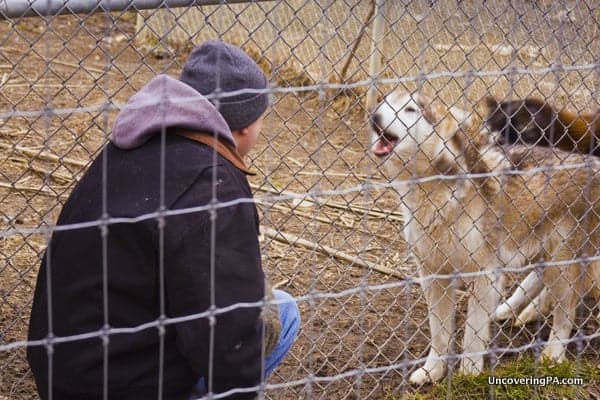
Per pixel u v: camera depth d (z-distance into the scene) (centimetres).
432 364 404
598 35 445
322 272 449
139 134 248
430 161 399
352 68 696
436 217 406
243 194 250
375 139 414
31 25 907
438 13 463
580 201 417
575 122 399
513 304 464
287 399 370
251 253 246
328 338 417
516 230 414
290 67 756
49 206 459
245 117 275
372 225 533
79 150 611
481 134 405
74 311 250
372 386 390
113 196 247
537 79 487
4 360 375
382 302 456
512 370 393
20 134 619
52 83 744
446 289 376
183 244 237
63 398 258
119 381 253
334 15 711
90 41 872
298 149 644
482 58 506
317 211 472
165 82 250
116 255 245
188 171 243
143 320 250
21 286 430
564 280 421
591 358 425
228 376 246
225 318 240
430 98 442
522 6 439
